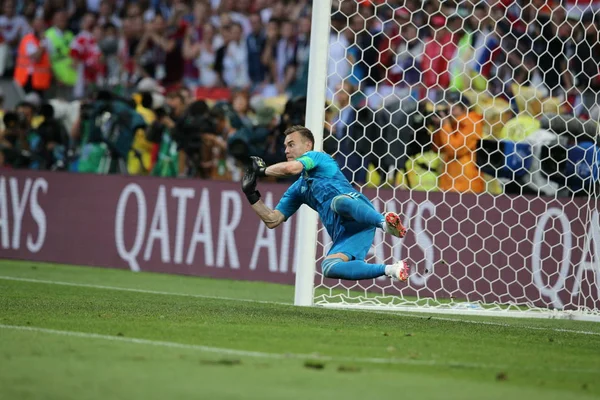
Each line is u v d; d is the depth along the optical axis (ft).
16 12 207.10
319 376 52.70
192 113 146.20
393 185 128.47
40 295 101.24
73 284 117.80
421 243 117.50
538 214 114.01
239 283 128.47
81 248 147.74
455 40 152.46
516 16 147.33
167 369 53.42
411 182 127.65
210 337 68.13
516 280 114.52
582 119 127.95
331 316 89.30
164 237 139.95
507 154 123.03
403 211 117.91
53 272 134.21
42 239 151.74
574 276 111.55
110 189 145.59
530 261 114.11
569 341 77.77
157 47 192.95
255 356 59.16
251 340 67.10
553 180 121.19
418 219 117.50
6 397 45.01
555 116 121.70
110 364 54.70
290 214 87.61
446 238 116.67
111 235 145.07
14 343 61.87
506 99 143.33
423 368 57.52
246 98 153.48
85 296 102.32
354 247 80.94
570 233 112.16
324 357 59.98
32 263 148.66
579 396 50.52
